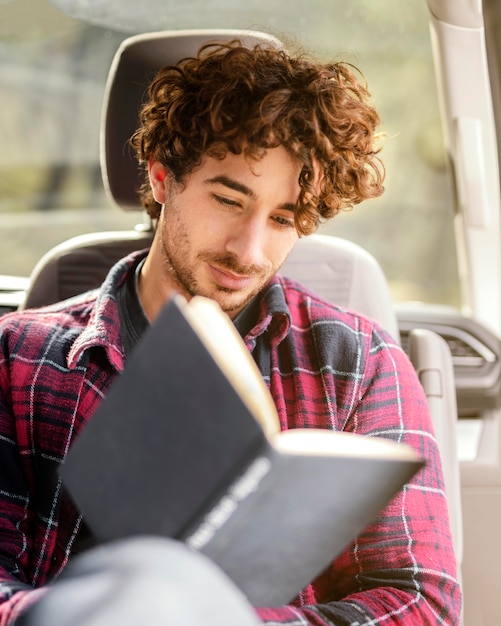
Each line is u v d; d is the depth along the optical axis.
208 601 0.58
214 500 0.69
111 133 1.79
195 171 1.20
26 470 1.29
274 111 1.14
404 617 1.11
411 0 2.17
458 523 1.68
